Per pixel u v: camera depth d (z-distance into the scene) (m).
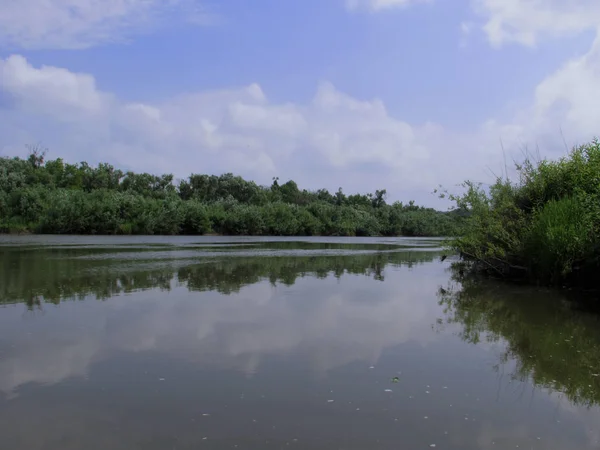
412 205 120.12
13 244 34.72
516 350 7.80
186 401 5.41
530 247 15.41
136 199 63.62
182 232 68.31
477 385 6.15
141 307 10.65
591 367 6.96
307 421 4.95
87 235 55.12
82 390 5.72
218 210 74.06
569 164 16.56
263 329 8.80
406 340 8.29
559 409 5.45
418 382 6.20
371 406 5.38
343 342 8.03
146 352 7.27
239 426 4.80
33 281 14.45
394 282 15.78
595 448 4.53
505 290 14.23
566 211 14.36
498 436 4.73
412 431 4.78
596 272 13.35
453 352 7.60
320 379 6.21
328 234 86.31
